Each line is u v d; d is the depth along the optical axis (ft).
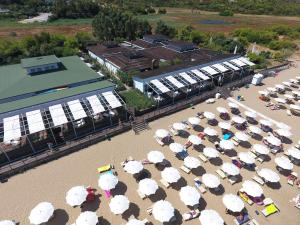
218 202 96.78
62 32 360.48
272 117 156.35
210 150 114.32
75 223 83.35
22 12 500.33
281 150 126.11
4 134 106.11
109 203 94.53
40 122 114.73
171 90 154.71
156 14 554.05
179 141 130.62
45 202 86.94
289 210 94.63
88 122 135.33
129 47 261.24
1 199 95.55
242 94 184.34
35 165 111.14
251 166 114.52
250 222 89.15
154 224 87.71
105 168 108.99
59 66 177.06
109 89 146.10
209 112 145.38
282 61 255.70
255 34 335.88
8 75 162.20
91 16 494.18
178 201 96.48
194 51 241.55
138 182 104.17
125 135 133.28
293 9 630.33
